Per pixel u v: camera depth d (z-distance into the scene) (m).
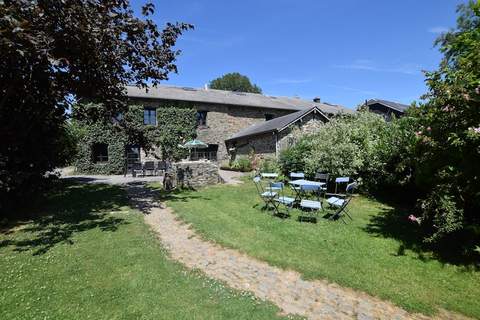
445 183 4.71
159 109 20.27
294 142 14.76
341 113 14.32
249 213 7.35
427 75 4.99
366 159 10.08
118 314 3.05
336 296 3.60
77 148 16.72
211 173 12.02
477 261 4.58
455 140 4.14
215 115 22.45
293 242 5.32
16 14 5.35
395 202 9.21
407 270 4.32
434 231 5.96
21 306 3.19
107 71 8.60
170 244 5.30
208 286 3.69
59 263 4.34
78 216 7.10
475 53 4.32
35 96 7.93
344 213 7.63
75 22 6.43
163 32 8.86
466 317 3.28
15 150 7.55
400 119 9.58
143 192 10.54
